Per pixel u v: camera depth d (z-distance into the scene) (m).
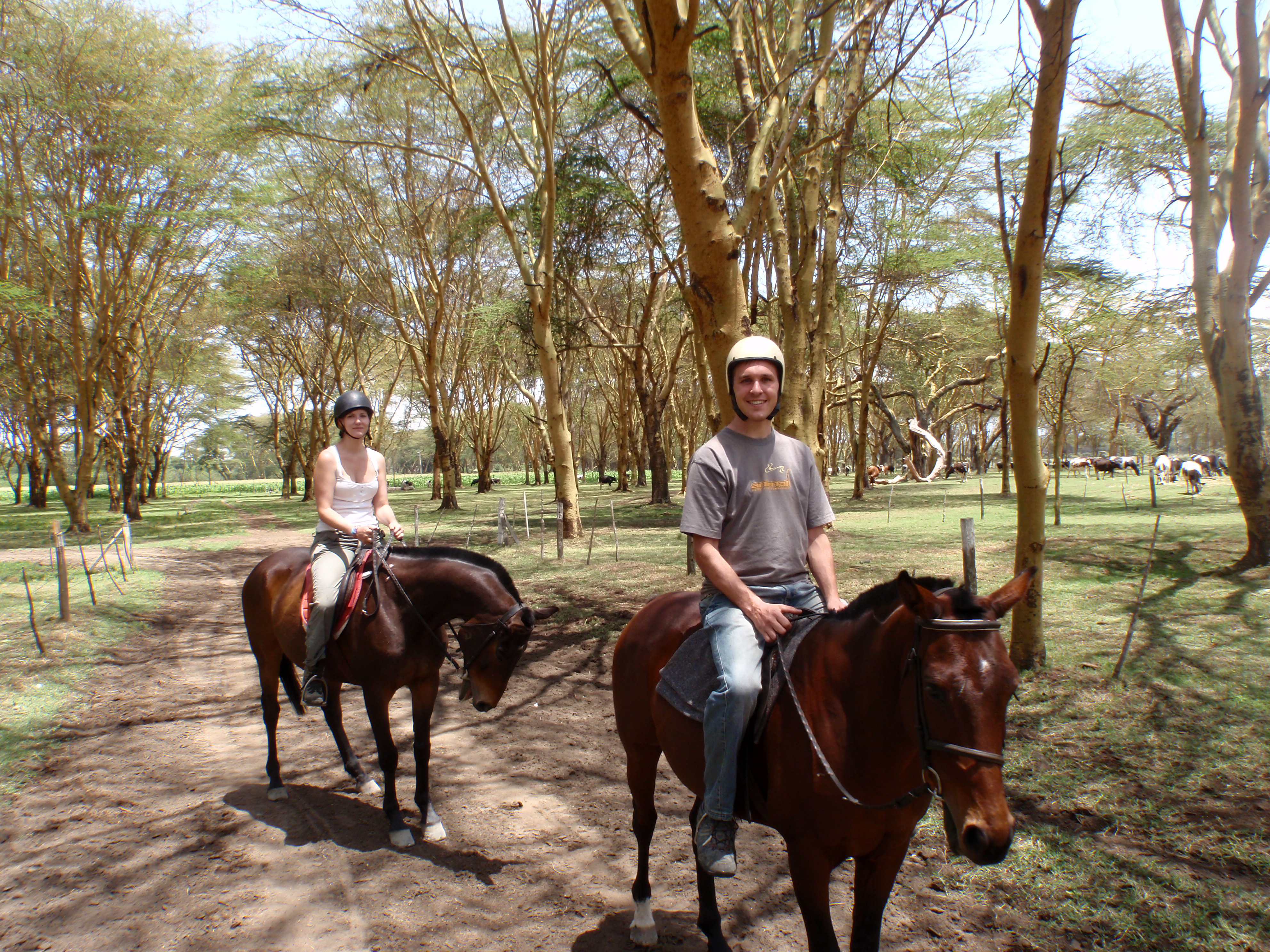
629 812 4.71
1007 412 26.41
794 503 2.77
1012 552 12.62
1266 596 8.25
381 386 47.25
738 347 2.75
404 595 4.28
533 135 18.94
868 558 12.65
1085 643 6.97
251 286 25.67
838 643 2.50
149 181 20.50
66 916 3.61
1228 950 3.04
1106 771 4.60
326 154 22.12
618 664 3.43
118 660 8.63
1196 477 23.50
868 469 34.91
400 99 20.61
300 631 4.55
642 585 11.78
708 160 6.69
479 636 4.08
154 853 4.21
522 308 21.09
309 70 16.28
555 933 3.44
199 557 18.31
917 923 3.41
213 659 8.80
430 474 112.12
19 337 21.98
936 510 21.61
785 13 11.71
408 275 28.44
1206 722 5.11
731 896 3.71
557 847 4.25
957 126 14.77
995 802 1.92
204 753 5.81
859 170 14.59
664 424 44.38
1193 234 9.88
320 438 43.00
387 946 3.36
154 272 25.62
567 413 45.34
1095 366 26.98
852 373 41.41
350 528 4.44
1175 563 10.70
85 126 18.81
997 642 2.09
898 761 2.31
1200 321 9.89
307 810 4.76
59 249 21.95
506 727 6.34
